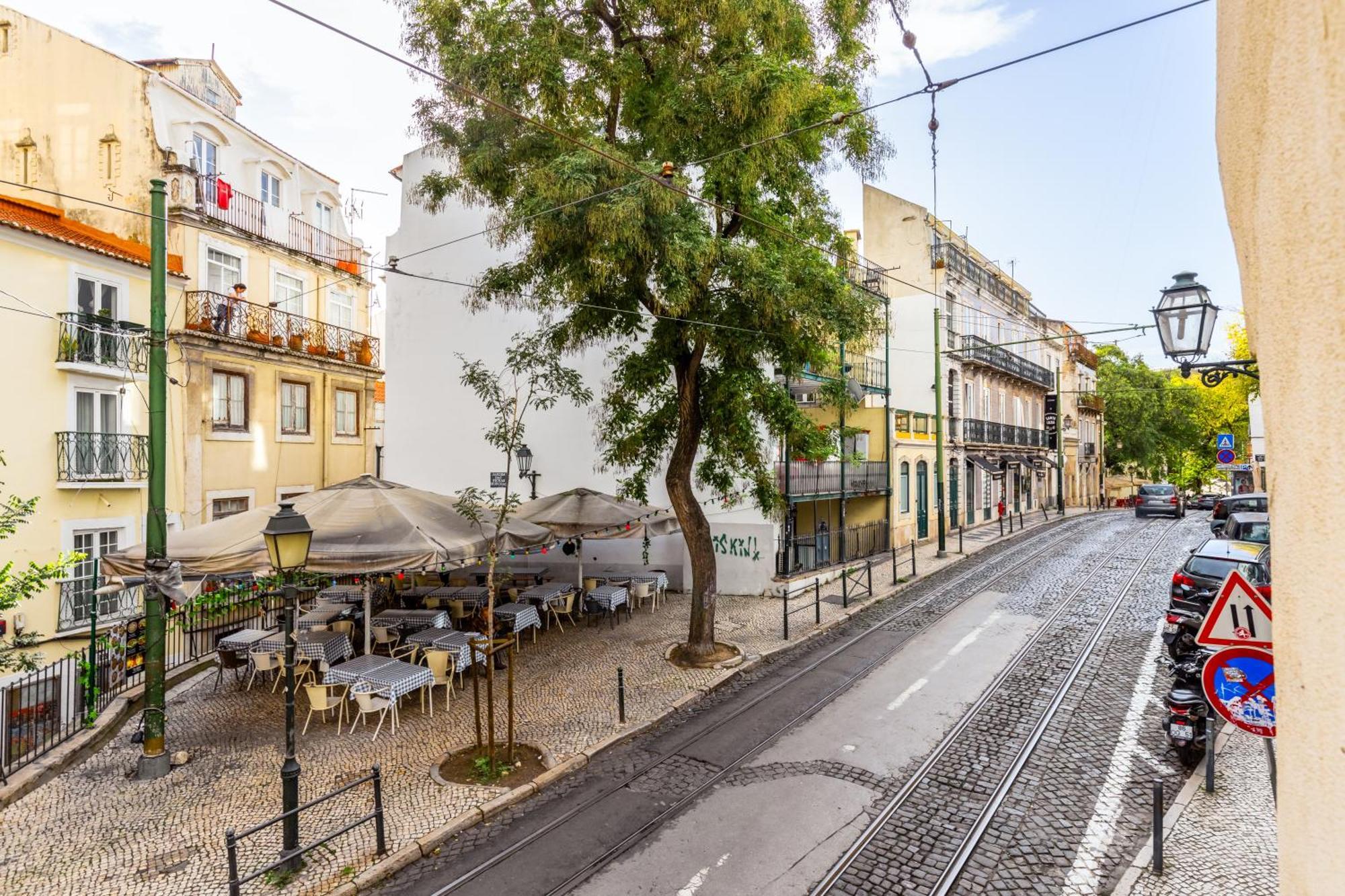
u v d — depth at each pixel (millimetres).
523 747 8992
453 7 10508
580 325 11719
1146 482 57438
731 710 10156
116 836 7066
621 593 15109
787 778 7938
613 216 9148
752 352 11398
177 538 9727
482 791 7820
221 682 11672
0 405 12250
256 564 8953
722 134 10453
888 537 23812
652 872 6258
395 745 9148
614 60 10992
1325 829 1143
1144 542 24891
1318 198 1220
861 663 11938
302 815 7414
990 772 7883
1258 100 1442
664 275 10242
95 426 14008
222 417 17109
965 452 30422
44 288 12914
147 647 8461
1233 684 4812
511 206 11359
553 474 19844
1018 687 10477
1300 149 1270
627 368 12359
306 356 19391
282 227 19828
